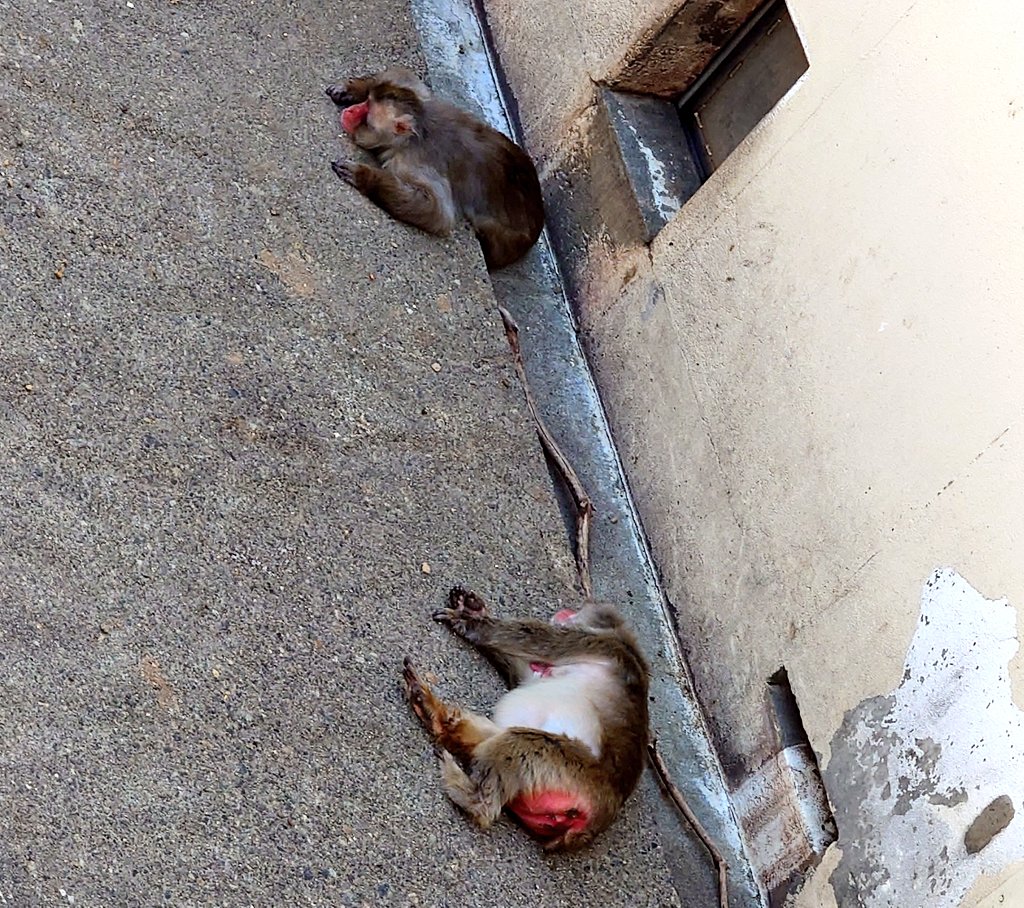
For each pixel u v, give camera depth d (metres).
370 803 2.36
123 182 2.83
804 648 2.78
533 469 2.94
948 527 2.54
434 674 2.56
